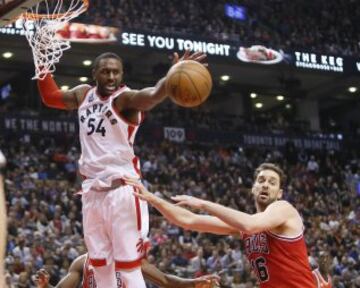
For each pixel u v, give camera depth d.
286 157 40.19
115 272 6.22
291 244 6.61
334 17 44.84
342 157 42.09
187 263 21.98
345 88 46.34
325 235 28.33
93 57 38.12
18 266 19.02
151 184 31.09
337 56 42.03
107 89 6.29
